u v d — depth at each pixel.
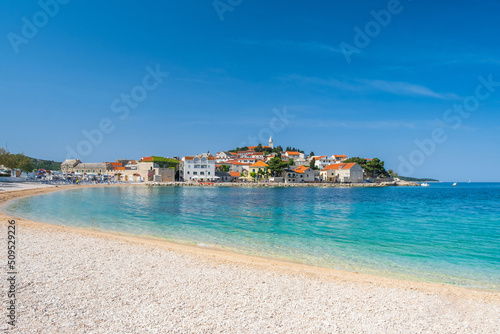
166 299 9.81
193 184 122.00
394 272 15.31
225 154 194.25
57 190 73.69
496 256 18.72
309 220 33.41
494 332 8.65
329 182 153.88
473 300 11.17
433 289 12.31
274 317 8.85
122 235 22.66
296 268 14.75
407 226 30.00
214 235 23.86
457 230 27.88
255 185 129.38
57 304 9.02
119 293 10.15
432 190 126.56
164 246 18.17
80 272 12.20
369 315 9.38
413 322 9.07
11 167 97.25
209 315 8.76
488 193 101.50
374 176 171.25
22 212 33.66
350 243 21.88
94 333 7.43
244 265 14.55
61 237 19.19
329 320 8.86
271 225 29.48
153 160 129.50
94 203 46.69
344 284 12.38
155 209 41.06
